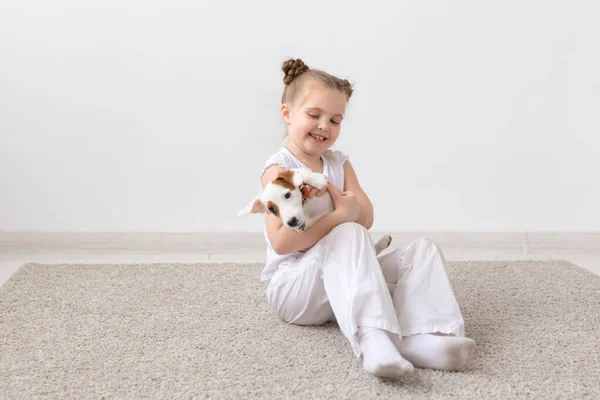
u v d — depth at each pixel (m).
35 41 2.45
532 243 2.62
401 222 2.62
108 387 1.30
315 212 1.51
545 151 2.58
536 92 2.55
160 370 1.38
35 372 1.37
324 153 1.70
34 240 2.55
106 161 2.54
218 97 2.53
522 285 2.03
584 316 1.72
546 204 2.61
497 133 2.57
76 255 2.56
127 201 2.56
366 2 2.49
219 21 2.48
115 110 2.51
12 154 2.51
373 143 2.57
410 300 1.45
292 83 1.62
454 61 2.53
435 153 2.58
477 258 2.54
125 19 2.46
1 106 2.48
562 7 2.50
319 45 2.51
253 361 1.42
